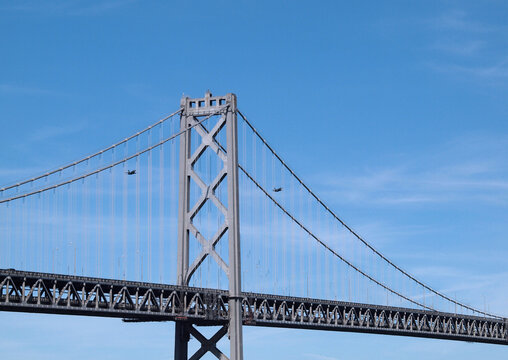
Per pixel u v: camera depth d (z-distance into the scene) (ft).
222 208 554.87
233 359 539.29
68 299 483.92
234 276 547.08
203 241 555.69
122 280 504.02
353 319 631.97
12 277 466.70
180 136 567.18
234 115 561.02
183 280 553.64
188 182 563.48
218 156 560.20
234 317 544.21
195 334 550.77
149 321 536.83
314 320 600.80
